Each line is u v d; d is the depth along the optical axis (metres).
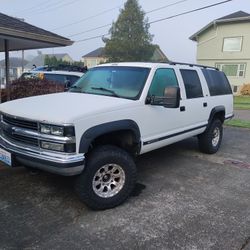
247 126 10.56
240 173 5.47
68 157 3.36
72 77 10.15
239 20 27.53
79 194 3.68
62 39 8.80
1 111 4.10
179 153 6.69
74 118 3.38
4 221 3.48
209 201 4.21
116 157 3.84
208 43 30.41
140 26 55.47
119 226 3.46
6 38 7.98
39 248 3.00
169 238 3.25
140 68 4.71
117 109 3.88
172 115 4.91
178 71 5.27
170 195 4.36
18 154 3.70
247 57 27.98
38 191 4.31
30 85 9.34
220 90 6.80
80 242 3.13
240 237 3.31
